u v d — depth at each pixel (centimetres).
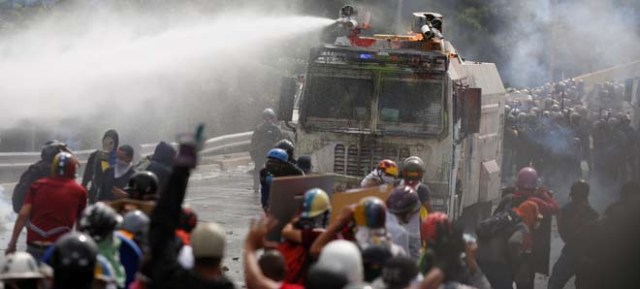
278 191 2134
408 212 2305
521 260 2825
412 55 3919
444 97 3925
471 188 4488
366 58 3947
